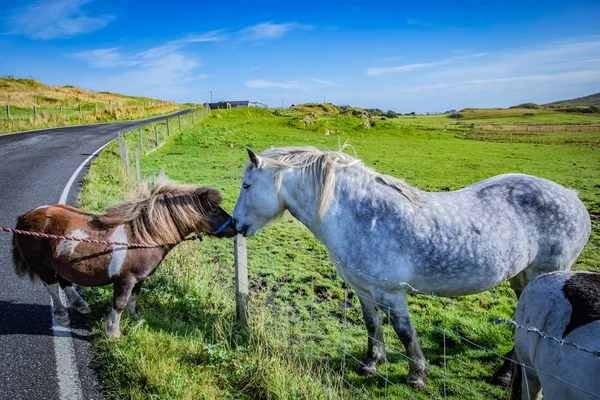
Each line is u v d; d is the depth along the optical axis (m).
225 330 4.57
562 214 4.01
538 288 2.98
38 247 4.24
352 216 3.96
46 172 12.56
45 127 28.81
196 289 5.38
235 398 3.54
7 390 3.49
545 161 24.00
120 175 12.49
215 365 3.89
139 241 4.28
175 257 6.09
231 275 6.43
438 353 4.86
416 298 6.30
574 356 2.43
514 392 3.18
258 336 4.32
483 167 21.22
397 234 3.82
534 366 2.85
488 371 4.48
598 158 25.53
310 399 3.52
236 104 80.38
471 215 3.90
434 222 3.84
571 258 4.18
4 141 19.59
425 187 15.77
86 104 47.88
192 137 27.56
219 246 8.12
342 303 6.05
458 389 4.14
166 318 4.67
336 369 4.39
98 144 19.86
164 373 3.60
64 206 4.62
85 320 4.71
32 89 52.31
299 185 4.16
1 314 4.72
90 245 4.15
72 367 3.84
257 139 29.09
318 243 8.76
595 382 2.29
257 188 4.29
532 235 3.99
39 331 4.42
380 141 33.50
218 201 4.68
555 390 2.57
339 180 4.07
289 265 7.47
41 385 3.58
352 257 3.97
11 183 10.95
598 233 9.69
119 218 4.32
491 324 5.47
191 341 4.20
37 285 5.50
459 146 32.41
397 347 4.93
